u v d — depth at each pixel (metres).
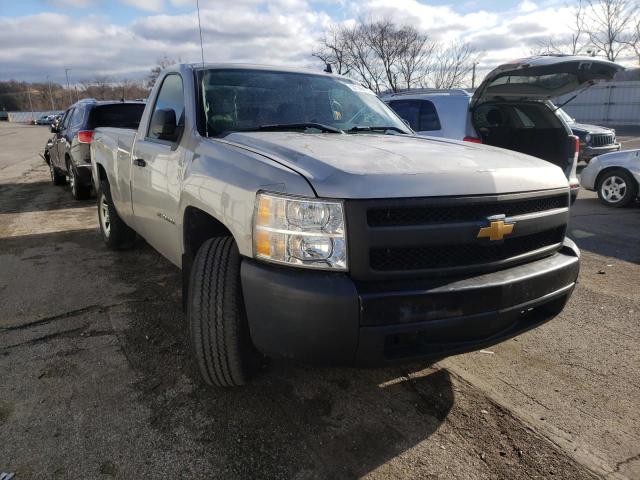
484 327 2.38
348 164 2.33
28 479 2.22
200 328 2.61
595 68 5.41
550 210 2.71
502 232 2.38
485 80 6.00
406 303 2.19
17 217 7.75
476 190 2.34
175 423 2.62
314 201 2.17
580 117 28.92
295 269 2.22
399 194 2.20
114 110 8.56
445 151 2.79
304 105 3.64
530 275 2.50
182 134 3.29
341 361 2.23
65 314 3.96
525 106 6.70
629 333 3.70
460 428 2.61
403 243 2.20
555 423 2.65
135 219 4.38
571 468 2.33
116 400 2.81
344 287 2.13
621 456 2.41
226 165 2.66
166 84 3.92
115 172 4.78
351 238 2.15
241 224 2.38
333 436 2.54
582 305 4.22
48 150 11.26
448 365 3.24
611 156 8.70
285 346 2.26
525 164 2.75
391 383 3.03
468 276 2.38
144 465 2.32
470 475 2.29
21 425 2.58
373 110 3.97
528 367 3.22
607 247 6.04
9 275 4.89
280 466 2.33
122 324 3.78
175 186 3.19
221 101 3.39
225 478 2.25
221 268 2.60
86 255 5.59
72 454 2.38
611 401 2.85
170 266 5.18
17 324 3.77
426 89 8.10
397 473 2.29
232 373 2.68
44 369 3.13
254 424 2.62
